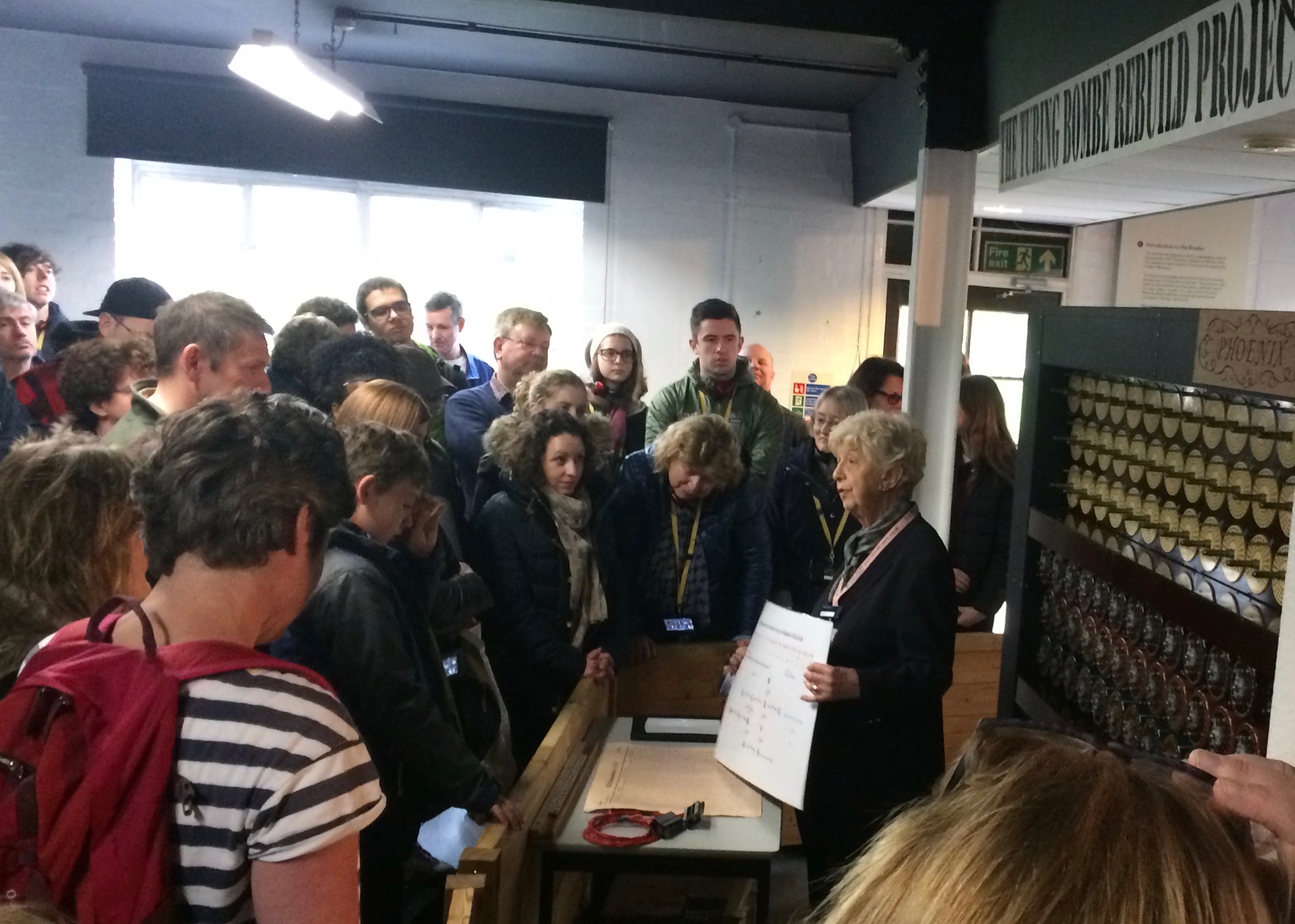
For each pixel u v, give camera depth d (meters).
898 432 1.86
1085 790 0.50
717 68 4.61
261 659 0.88
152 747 0.80
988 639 2.53
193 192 5.11
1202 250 5.46
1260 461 1.02
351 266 5.30
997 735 0.60
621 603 2.36
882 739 1.83
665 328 5.39
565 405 2.67
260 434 0.93
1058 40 2.75
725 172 5.28
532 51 4.54
